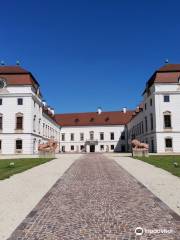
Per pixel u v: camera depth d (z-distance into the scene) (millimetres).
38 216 9062
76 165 27422
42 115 72312
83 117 103812
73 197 11898
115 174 19656
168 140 58844
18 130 60344
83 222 8336
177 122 58875
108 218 8711
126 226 7918
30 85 60406
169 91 59156
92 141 99875
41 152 44844
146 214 9133
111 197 11797
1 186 14875
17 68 62969
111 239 6945
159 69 60812
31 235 7324
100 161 33125
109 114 103812
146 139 68125
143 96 72312
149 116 64625
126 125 100188
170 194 12398
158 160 32750
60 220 8578
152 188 13930
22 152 60125
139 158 37531
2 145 60438
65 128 102062
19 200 11508
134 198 11562
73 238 7035
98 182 15938
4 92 60688
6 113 60625
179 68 60594
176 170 21422
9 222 8570
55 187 14414
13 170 22422
